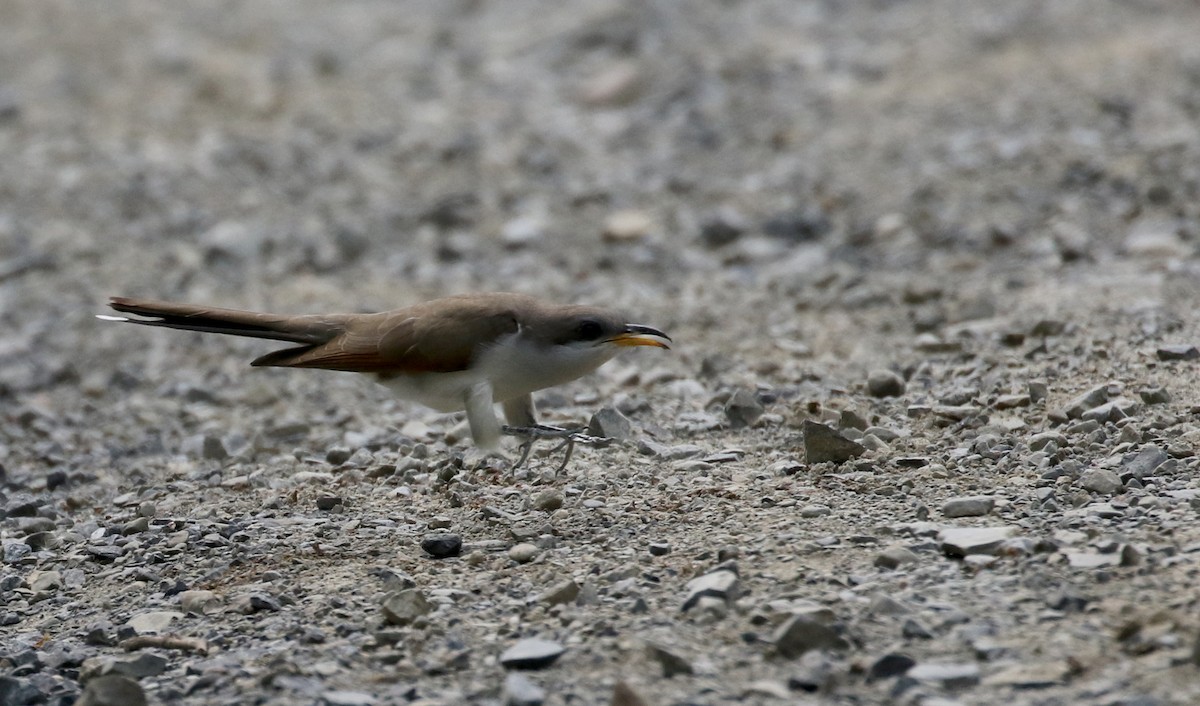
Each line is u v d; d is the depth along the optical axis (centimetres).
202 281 1891
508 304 983
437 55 3009
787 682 703
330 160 2339
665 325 1569
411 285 1833
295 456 1245
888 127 2192
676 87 2555
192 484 1183
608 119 2464
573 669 738
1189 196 1742
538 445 1148
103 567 977
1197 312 1333
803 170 2081
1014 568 802
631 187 2111
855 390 1242
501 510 995
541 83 2725
